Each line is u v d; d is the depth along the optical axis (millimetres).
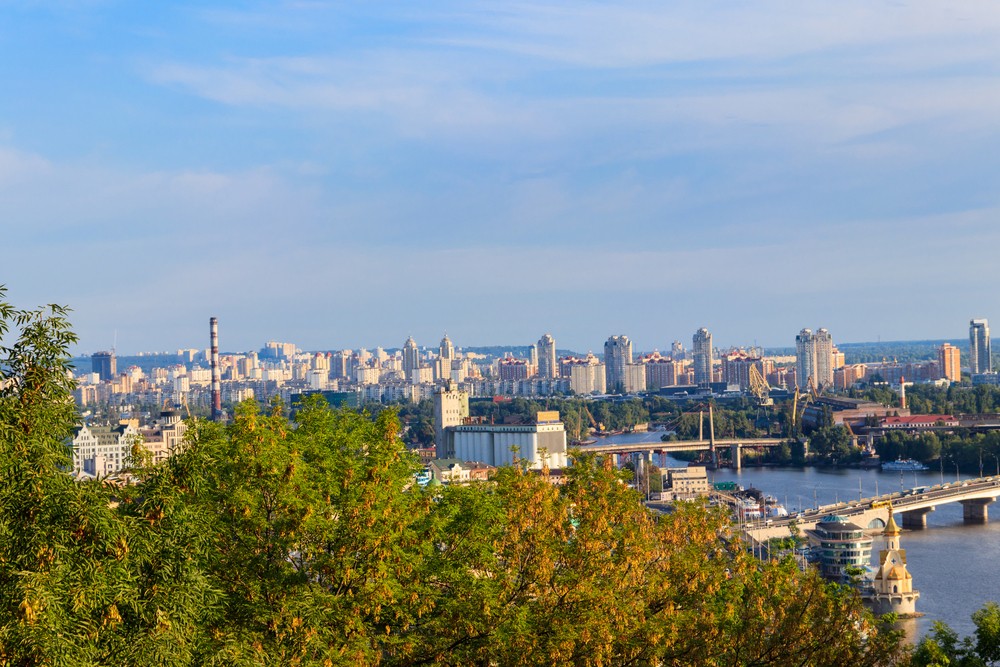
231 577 63781
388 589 64438
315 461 71312
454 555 72500
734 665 74250
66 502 52969
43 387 56844
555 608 71125
